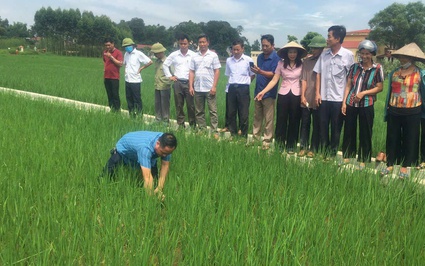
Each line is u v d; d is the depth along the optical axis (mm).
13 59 50812
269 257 3627
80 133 7371
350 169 6109
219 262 3512
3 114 9023
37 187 4785
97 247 3510
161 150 4816
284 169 6070
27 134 7207
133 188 4902
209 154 6555
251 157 6477
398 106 6582
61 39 95625
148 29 166250
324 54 7246
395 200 5078
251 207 4613
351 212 4719
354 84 6930
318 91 7316
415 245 3930
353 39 81938
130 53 10867
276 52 8383
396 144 6801
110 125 8328
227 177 5441
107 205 4336
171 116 11766
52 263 3432
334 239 3973
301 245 3793
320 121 7375
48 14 94125
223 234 3934
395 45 79625
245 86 8797
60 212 4152
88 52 96250
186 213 4320
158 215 4434
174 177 5336
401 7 76438
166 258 3537
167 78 10227
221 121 11172
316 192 5176
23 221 3988
